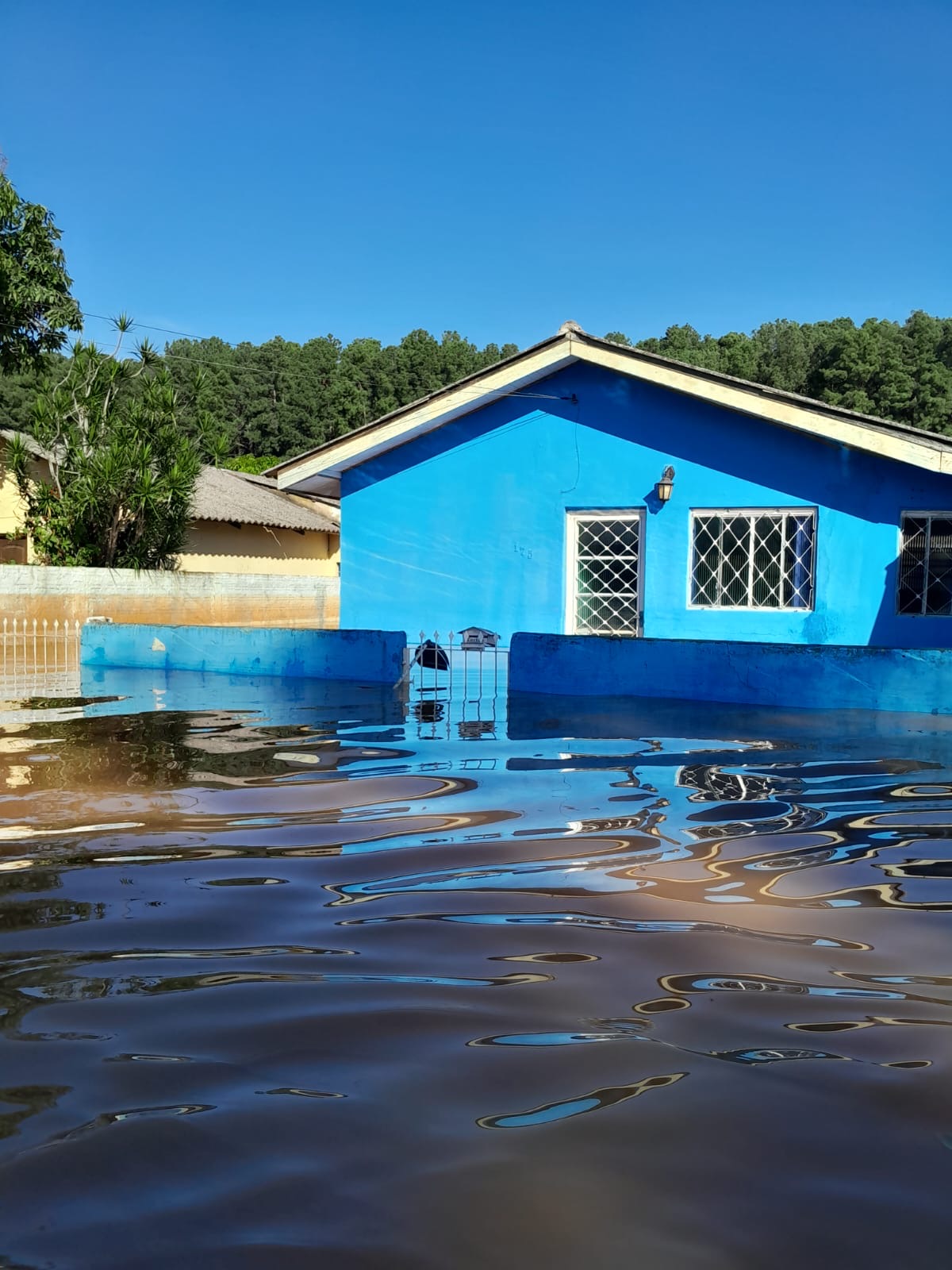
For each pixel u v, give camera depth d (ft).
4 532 80.12
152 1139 7.07
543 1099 7.68
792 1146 7.03
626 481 43.29
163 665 44.29
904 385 225.15
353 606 48.14
